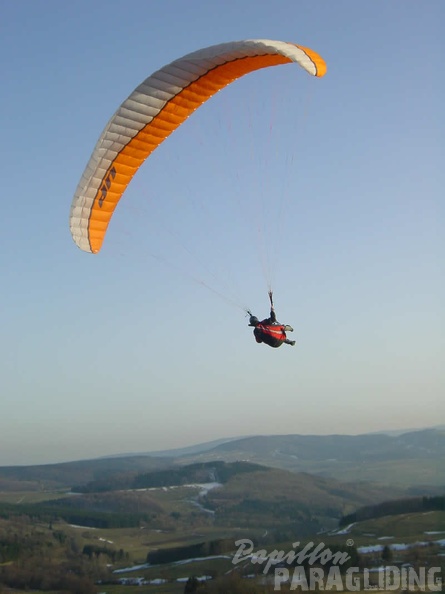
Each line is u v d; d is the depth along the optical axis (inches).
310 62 491.5
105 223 647.1
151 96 582.2
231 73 582.2
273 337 585.3
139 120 593.6
